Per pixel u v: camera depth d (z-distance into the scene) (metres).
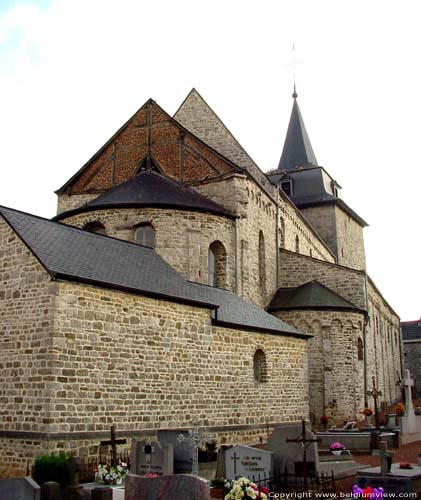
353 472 16.66
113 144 36.12
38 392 16.55
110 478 14.98
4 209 19.03
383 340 46.41
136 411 18.62
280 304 33.41
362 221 64.50
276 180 59.78
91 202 30.31
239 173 32.22
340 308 32.41
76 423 16.80
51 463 14.38
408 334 70.50
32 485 11.38
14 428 16.77
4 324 17.73
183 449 16.30
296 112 67.56
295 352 26.41
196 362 21.16
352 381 31.84
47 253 18.00
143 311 19.47
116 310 18.58
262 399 23.94
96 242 21.56
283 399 25.12
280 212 39.12
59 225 20.92
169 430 16.92
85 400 17.17
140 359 19.08
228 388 22.38
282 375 25.34
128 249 22.97
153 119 35.59
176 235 28.56
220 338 22.44
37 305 17.17
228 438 21.84
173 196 30.05
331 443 21.08
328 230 56.91
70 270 17.70
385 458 13.37
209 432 21.00
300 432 15.91
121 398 18.25
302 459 15.59
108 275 19.05
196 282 27.48
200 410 20.98
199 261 28.72
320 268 36.19
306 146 66.06
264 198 35.41
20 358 17.14
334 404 31.09
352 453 21.28
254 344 24.08
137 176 32.41
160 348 19.84
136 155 35.31
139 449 15.45
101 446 17.28
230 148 37.78
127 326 18.84
